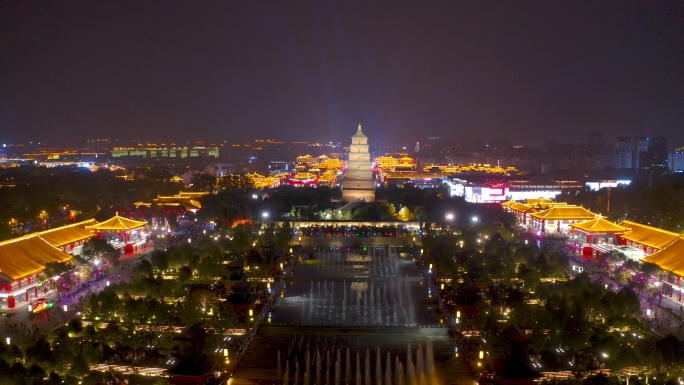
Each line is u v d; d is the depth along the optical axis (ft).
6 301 344.49
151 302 295.89
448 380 252.21
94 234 516.73
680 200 581.94
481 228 564.71
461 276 385.29
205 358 253.85
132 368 254.27
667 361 231.30
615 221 622.13
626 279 380.58
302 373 259.19
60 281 364.79
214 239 556.51
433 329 317.63
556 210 631.15
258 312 340.18
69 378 231.50
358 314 346.33
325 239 591.78
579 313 277.03
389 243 593.01
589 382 232.53
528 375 239.71
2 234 505.25
